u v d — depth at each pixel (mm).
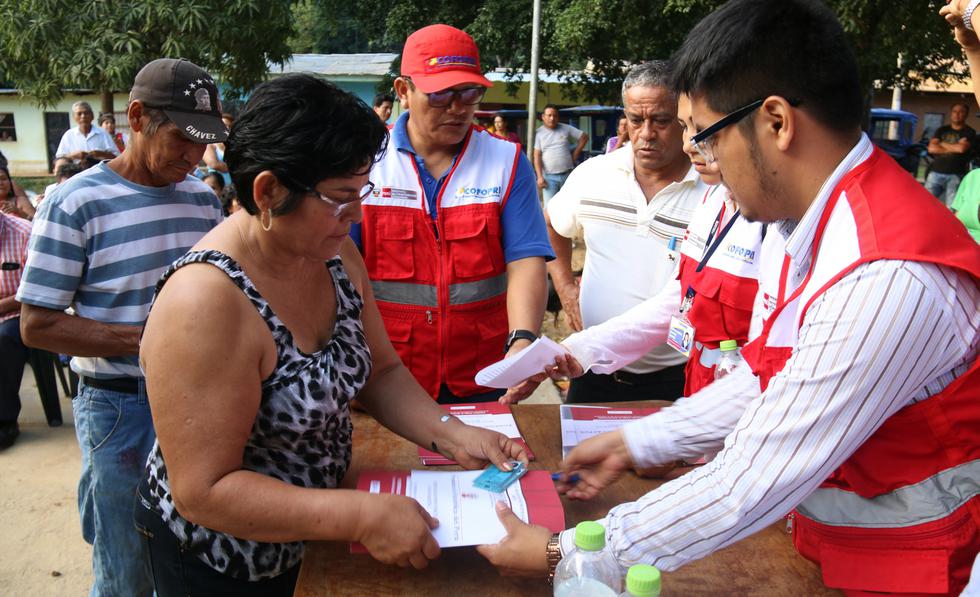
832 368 1124
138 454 2410
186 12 9039
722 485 1216
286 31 10250
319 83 1272
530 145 8898
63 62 9141
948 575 1216
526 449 1855
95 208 2328
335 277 1537
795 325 1317
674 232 2824
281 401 1394
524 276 2486
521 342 2291
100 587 2461
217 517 1307
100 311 2373
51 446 4258
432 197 2469
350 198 1297
